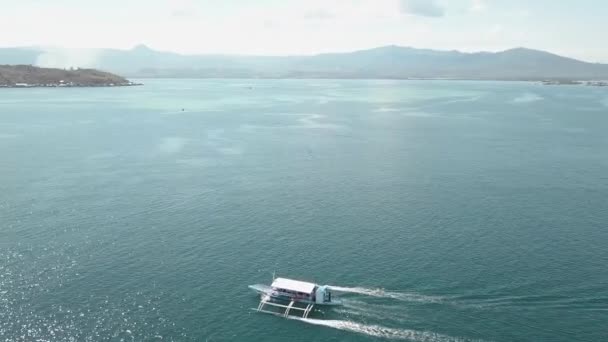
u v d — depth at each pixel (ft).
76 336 228.22
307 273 292.81
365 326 243.81
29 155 586.04
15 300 256.32
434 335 235.81
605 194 444.14
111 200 418.92
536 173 521.24
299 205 412.77
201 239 339.77
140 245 328.29
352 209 402.93
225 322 245.04
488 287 275.80
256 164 562.25
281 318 250.57
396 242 336.49
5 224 358.64
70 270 290.76
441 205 413.59
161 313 249.75
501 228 362.12
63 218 373.40
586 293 269.44
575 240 340.59
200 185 469.57
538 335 233.76
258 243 334.03
